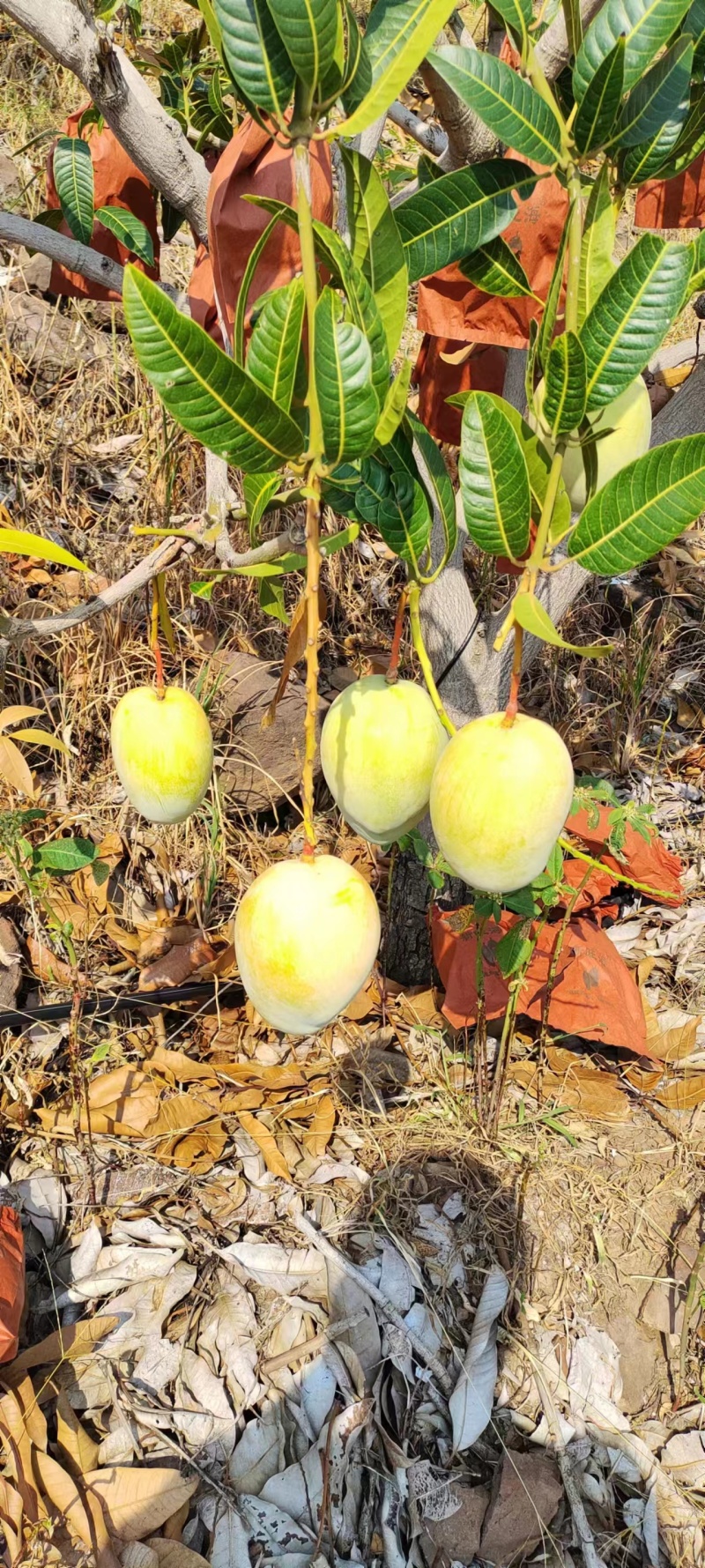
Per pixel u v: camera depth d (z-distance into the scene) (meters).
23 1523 1.33
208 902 2.12
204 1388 1.52
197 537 0.92
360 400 0.58
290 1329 1.60
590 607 2.89
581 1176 1.85
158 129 1.01
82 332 2.98
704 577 3.14
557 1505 1.49
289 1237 1.71
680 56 0.66
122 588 0.96
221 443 0.58
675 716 2.85
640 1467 1.56
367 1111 1.88
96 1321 1.54
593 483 0.69
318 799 2.38
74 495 2.60
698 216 1.08
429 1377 1.58
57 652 2.25
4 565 2.34
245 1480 1.46
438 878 1.50
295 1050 1.98
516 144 0.68
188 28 3.47
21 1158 1.75
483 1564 1.44
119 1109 1.81
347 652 2.65
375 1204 1.76
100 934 2.09
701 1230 1.81
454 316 1.13
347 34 0.60
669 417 1.57
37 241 1.24
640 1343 1.69
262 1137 1.81
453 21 1.13
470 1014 1.89
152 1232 1.68
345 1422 1.51
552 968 1.81
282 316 0.60
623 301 0.64
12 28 3.70
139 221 1.43
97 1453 1.43
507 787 0.72
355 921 0.73
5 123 3.50
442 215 0.77
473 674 1.78
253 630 2.52
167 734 0.92
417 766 0.82
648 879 2.24
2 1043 1.88
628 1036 1.94
